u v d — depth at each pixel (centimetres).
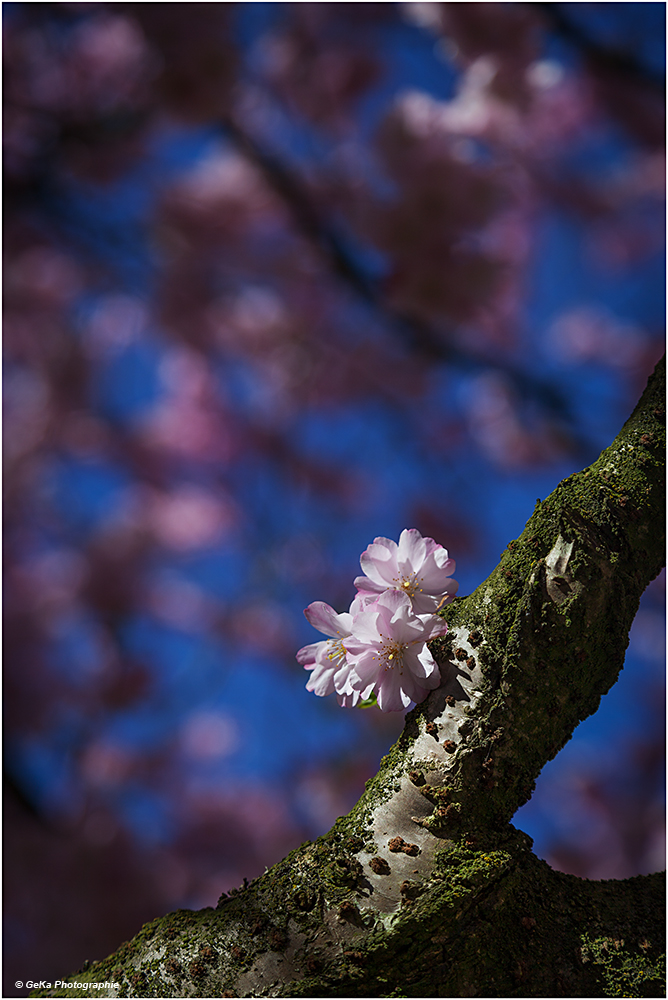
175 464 395
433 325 326
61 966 281
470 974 115
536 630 117
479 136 297
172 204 326
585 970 116
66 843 299
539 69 296
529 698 117
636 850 370
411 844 115
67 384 359
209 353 377
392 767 117
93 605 355
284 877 116
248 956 114
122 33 270
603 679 118
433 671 117
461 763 116
